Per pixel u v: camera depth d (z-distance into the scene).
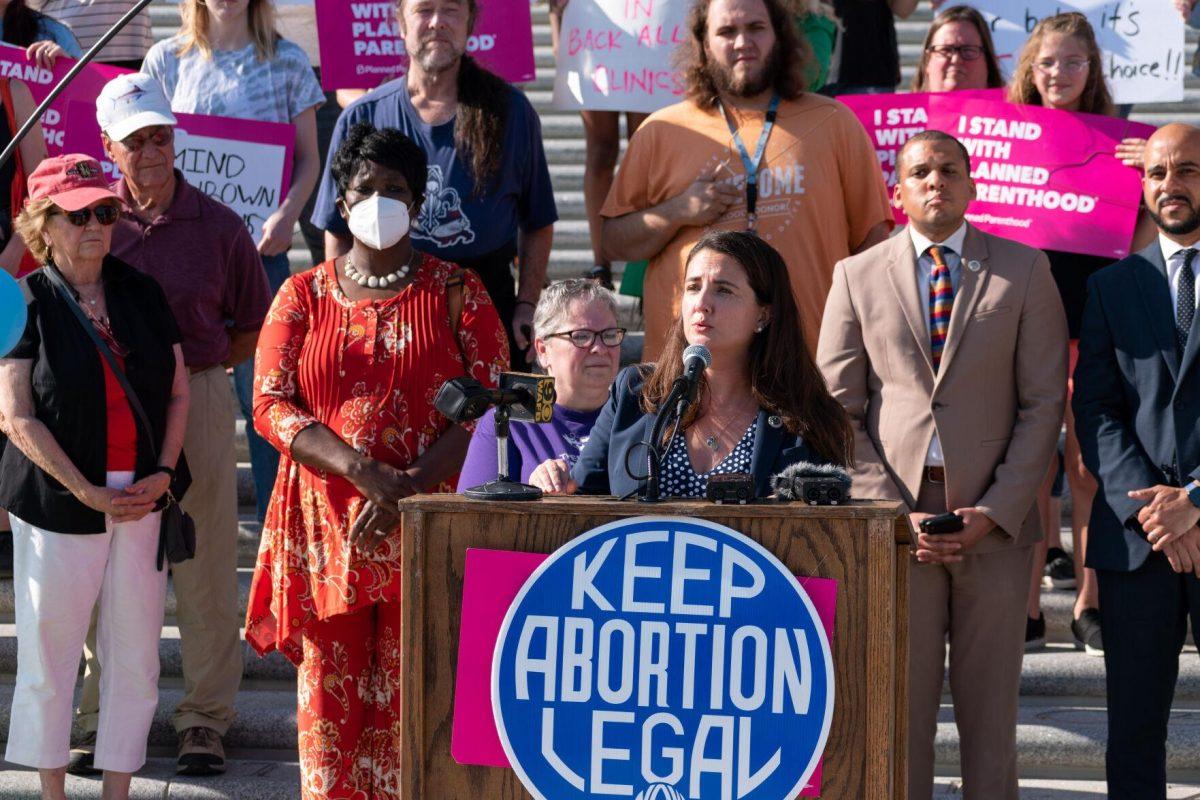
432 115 5.48
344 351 4.49
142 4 3.94
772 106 5.59
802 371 3.37
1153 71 6.75
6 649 6.02
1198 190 4.73
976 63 6.71
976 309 4.82
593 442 3.52
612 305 4.23
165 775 5.37
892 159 6.29
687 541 2.68
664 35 6.46
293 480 4.52
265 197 6.45
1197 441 4.61
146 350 4.89
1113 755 4.73
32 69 6.29
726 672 2.65
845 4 7.55
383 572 4.34
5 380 4.77
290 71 6.88
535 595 2.69
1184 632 4.75
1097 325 4.86
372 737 4.47
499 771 2.71
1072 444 6.03
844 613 2.64
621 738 2.67
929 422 4.79
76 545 4.82
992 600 4.75
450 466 4.41
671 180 5.62
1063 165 6.01
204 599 5.44
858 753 2.65
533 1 9.88
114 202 4.86
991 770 4.78
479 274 5.51
